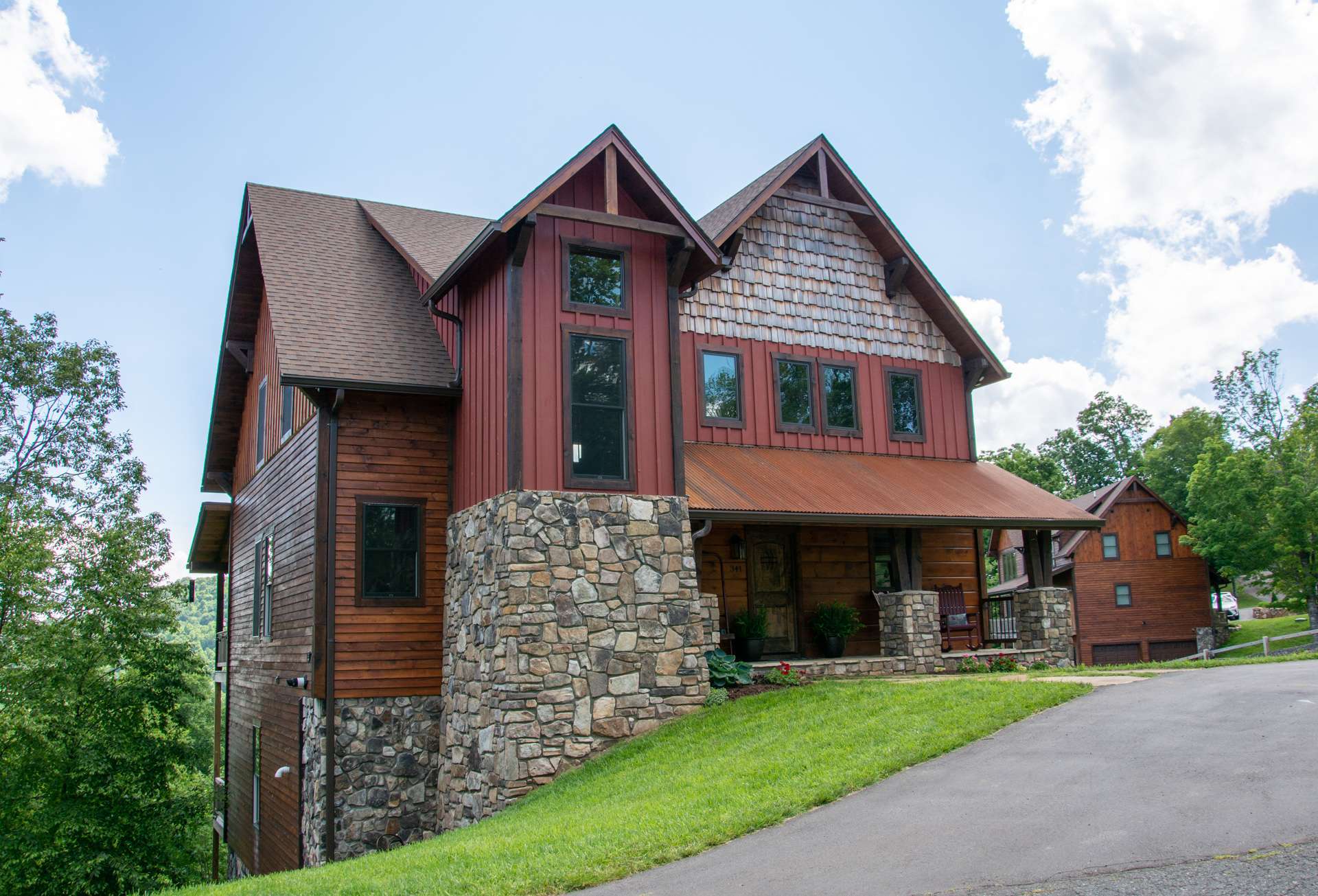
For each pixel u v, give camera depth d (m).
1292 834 6.20
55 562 22.17
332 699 13.68
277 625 16.80
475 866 7.75
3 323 29.14
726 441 17.25
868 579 18.45
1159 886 5.65
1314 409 38.34
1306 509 34.59
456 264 13.90
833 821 7.75
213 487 23.66
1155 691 11.26
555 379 13.28
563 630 12.59
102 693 22.08
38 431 29.56
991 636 20.55
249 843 18.53
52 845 20.67
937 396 19.84
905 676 15.75
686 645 13.46
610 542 13.18
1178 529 38.00
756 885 6.46
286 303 15.93
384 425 14.85
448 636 14.41
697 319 17.36
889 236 19.25
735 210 18.11
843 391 18.77
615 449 13.59
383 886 7.58
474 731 12.96
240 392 22.03
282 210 19.22
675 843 7.61
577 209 13.65
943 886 6.04
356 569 14.27
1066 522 17.58
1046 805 7.40
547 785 11.93
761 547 17.58
